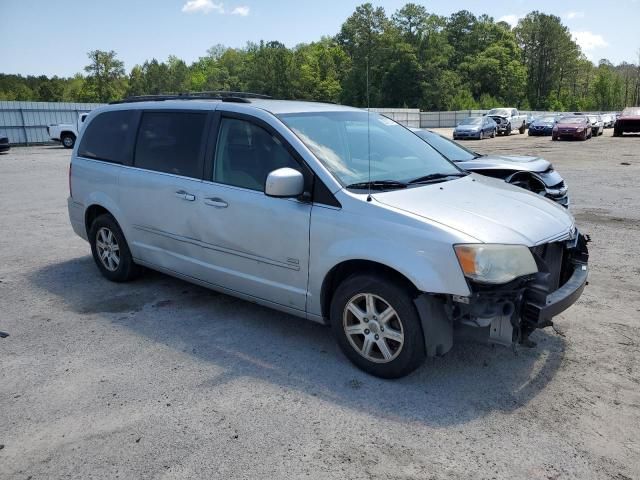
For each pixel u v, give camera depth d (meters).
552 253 3.86
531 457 2.88
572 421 3.20
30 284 5.83
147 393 3.56
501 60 106.44
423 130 9.80
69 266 6.50
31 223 9.12
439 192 3.94
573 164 17.45
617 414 3.26
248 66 110.38
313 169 3.87
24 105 33.62
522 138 36.03
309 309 4.00
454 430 3.12
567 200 8.51
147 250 5.21
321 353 4.11
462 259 3.25
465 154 9.05
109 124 5.64
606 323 4.60
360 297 3.69
